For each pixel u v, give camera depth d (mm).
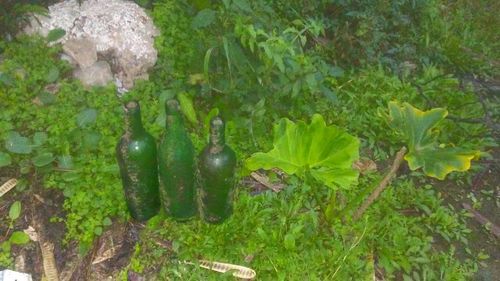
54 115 1256
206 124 1237
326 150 994
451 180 1379
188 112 1258
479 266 1183
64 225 1121
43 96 1267
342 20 1666
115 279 1061
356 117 1469
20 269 1059
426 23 1832
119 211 1135
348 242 1146
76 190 1135
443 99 1583
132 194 1059
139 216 1113
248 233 1131
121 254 1095
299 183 1257
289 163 1002
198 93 1367
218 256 1086
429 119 1066
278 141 1000
